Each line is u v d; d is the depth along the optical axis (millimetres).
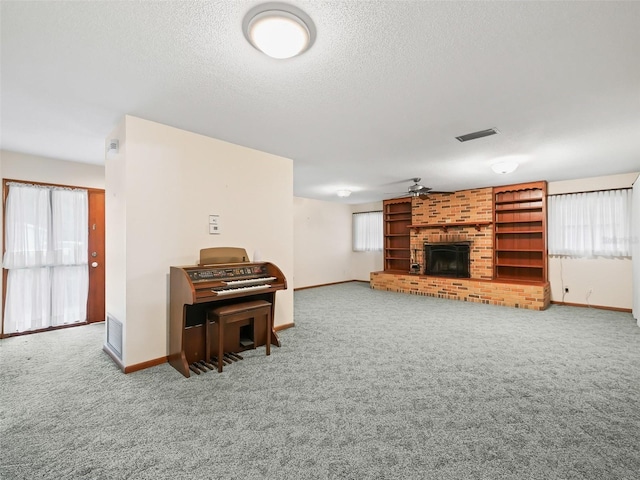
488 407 2227
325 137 3475
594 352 3338
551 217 5965
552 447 1792
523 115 2873
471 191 6703
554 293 5938
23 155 4000
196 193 3326
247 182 3814
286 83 2293
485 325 4418
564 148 3842
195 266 3135
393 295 6965
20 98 2504
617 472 1597
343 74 2170
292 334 3977
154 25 1656
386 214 8500
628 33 1732
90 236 4551
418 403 2281
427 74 2176
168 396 2383
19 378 2697
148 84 2295
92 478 1567
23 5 1502
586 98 2535
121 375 2758
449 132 3316
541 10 1559
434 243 7238
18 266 3943
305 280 8148
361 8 1533
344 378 2693
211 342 3188
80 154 4047
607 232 5391
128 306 2838
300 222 8055
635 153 4023
